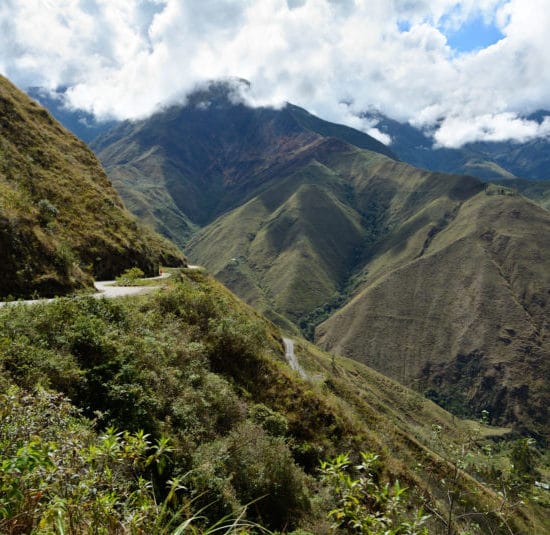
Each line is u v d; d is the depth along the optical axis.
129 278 33.47
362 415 31.28
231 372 17.77
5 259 22.61
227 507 8.83
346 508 4.65
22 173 38.22
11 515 2.95
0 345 9.33
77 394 9.74
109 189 55.00
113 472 5.48
